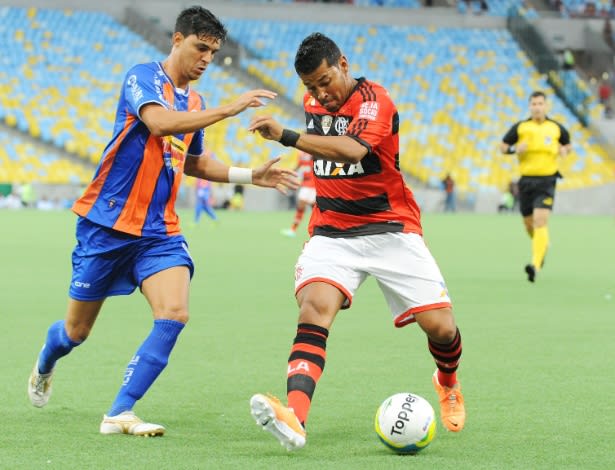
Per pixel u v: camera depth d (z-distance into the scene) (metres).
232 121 157.50
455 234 97.50
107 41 164.75
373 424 21.05
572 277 56.41
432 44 179.00
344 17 178.62
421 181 159.38
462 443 19.45
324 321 19.52
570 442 19.53
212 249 74.06
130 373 19.89
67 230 91.88
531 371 27.72
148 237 20.31
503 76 175.25
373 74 171.75
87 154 146.38
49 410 22.14
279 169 22.23
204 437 19.67
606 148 168.50
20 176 142.00
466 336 34.28
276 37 173.00
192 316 38.75
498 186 159.62
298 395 18.47
